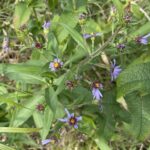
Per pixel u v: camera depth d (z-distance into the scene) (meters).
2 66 0.33
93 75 0.43
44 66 0.32
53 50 0.35
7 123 0.36
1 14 0.48
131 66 0.28
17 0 0.43
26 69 0.33
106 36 0.42
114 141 0.43
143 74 0.28
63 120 0.33
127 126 0.36
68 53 0.37
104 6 0.50
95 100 0.34
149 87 0.28
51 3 0.44
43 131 0.31
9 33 0.46
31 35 0.39
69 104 0.34
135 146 0.43
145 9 0.47
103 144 0.35
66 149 0.43
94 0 0.49
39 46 0.36
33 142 0.40
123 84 0.28
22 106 0.32
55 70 0.32
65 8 0.39
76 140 0.42
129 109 0.34
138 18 0.40
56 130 0.34
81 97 0.34
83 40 0.32
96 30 0.39
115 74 0.34
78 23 0.38
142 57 0.30
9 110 0.36
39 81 0.33
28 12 0.39
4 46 0.41
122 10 0.30
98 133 0.35
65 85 0.32
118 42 0.33
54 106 0.30
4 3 0.49
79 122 0.35
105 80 0.43
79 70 0.33
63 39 0.36
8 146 0.34
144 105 0.33
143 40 0.33
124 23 0.30
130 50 0.36
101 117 0.35
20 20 0.39
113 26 0.33
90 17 0.46
